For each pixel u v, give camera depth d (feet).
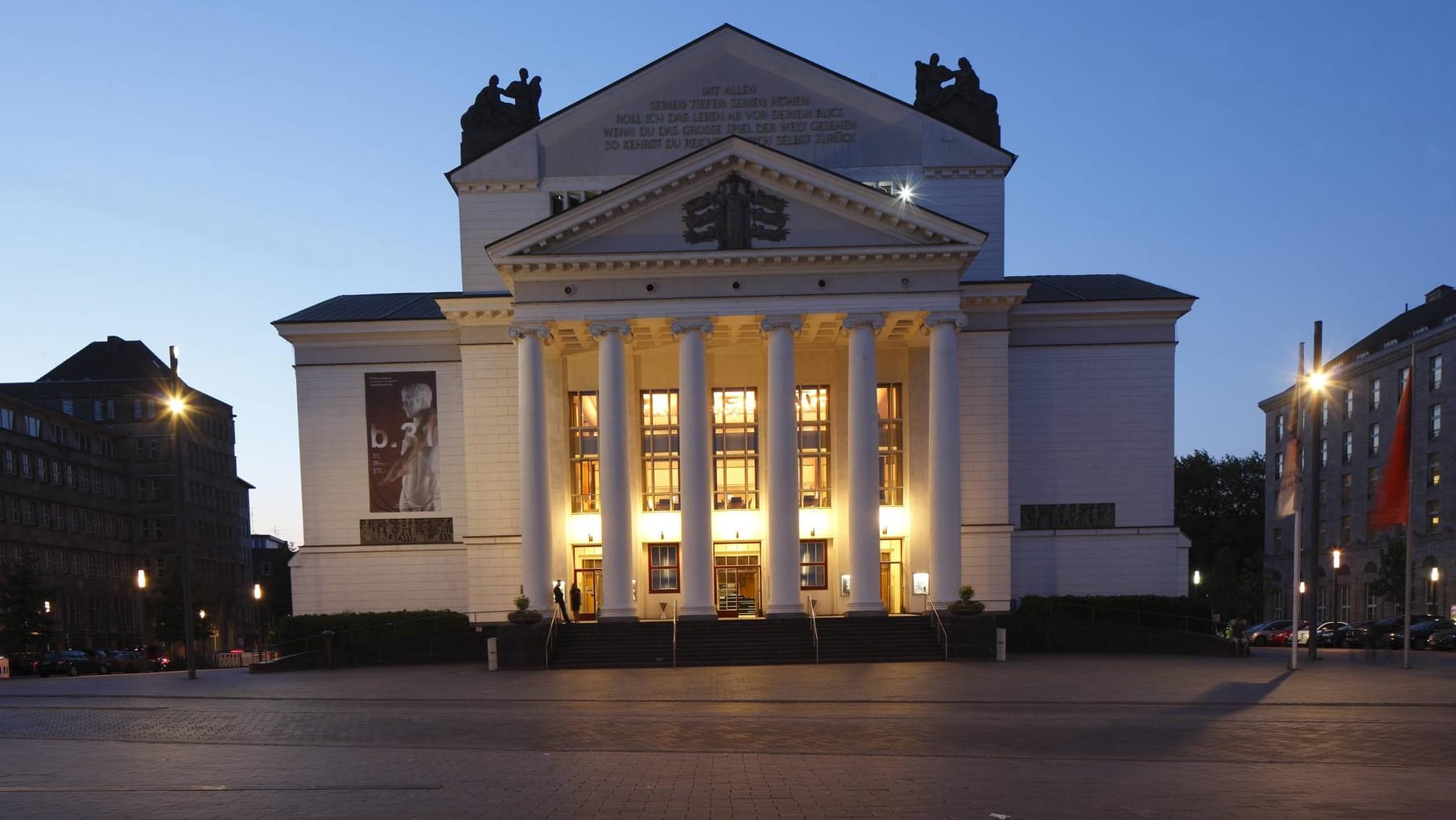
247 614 428.97
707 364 177.06
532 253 155.33
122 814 49.06
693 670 130.11
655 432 176.55
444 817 47.70
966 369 170.40
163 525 355.36
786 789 53.78
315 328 177.06
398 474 177.17
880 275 155.74
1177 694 97.60
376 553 176.45
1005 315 170.40
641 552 174.60
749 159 154.71
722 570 174.81
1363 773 58.54
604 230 156.56
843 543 172.65
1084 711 87.97
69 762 66.23
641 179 153.99
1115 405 176.96
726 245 155.12
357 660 155.22
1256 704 90.74
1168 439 176.55
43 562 301.84
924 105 182.29
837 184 153.79
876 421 154.51
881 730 77.51
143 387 359.46
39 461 305.12
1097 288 186.91
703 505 152.97
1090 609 168.25
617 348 155.43
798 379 176.76
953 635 140.36
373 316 180.45
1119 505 175.83
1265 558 357.82
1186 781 55.83
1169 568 175.22
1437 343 254.47
